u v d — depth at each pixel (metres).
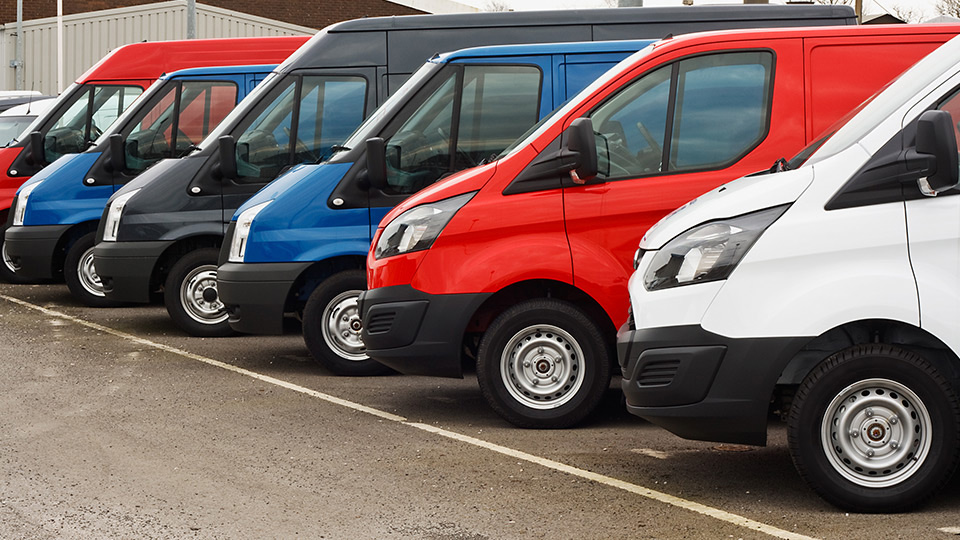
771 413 6.11
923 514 5.52
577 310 7.31
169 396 8.43
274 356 10.23
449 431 7.33
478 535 5.24
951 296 5.41
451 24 10.36
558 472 6.30
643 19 10.20
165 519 5.50
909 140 5.52
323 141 10.56
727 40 7.39
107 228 11.32
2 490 5.99
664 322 5.79
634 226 7.27
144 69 14.29
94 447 6.89
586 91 7.44
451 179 7.55
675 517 5.49
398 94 9.30
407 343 7.42
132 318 12.58
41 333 11.47
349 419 7.68
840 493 5.52
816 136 7.29
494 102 8.89
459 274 7.35
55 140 14.59
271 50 13.21
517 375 7.39
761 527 5.32
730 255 5.67
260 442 7.02
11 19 44.66
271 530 5.32
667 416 5.78
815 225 5.57
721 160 7.32
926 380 5.43
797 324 5.54
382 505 5.71
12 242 13.38
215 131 11.38
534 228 7.32
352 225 9.21
